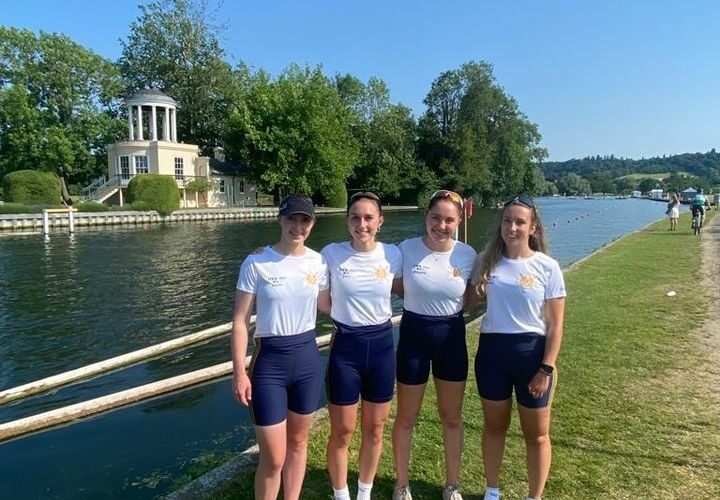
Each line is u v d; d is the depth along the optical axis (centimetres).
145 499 426
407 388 315
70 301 1238
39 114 4388
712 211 3609
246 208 4412
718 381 507
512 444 388
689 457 367
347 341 298
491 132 6481
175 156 4422
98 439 527
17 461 486
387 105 6600
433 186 5872
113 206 3753
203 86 5503
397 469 321
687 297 884
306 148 4472
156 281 1487
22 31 4425
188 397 628
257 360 285
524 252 300
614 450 378
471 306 323
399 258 313
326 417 443
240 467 359
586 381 511
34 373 778
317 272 293
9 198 3497
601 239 2497
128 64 5512
